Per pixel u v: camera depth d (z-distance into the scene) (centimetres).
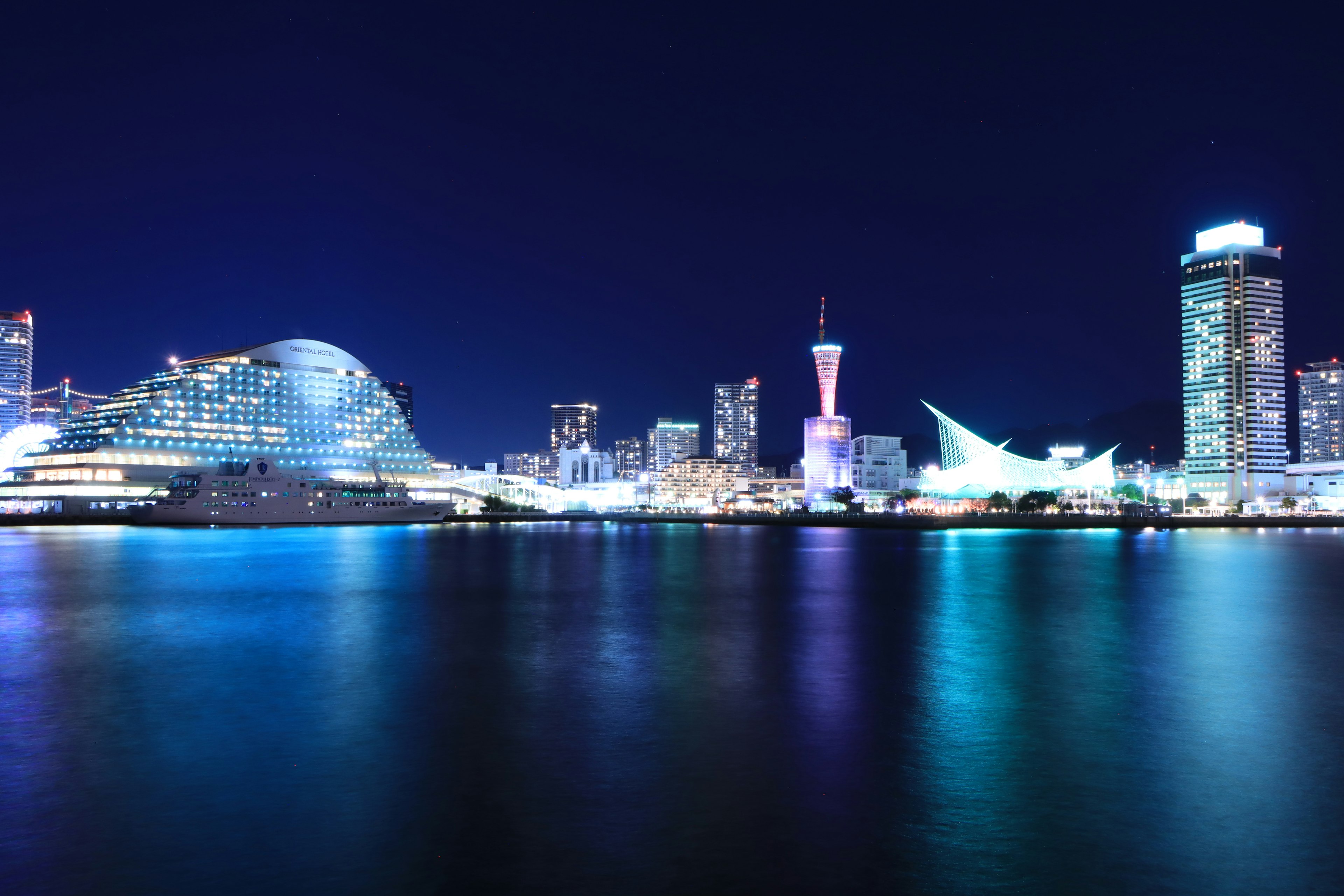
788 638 4800
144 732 2850
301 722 2966
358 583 7919
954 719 3002
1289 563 10694
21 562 10469
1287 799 2206
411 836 1973
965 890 1714
